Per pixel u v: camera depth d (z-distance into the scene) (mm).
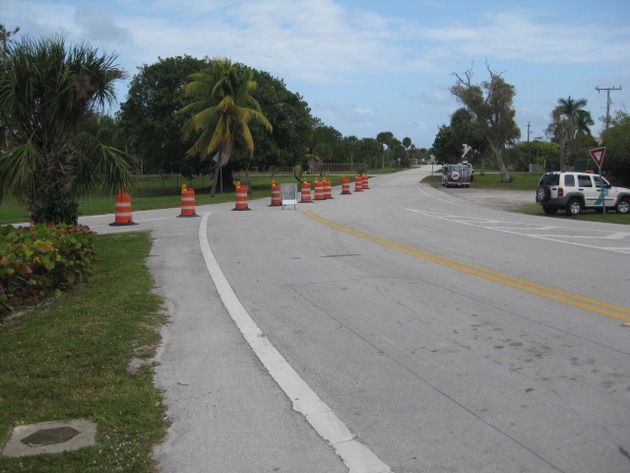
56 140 10734
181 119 47531
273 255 12219
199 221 19938
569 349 5910
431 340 6273
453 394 4840
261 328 6859
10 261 6918
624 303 7793
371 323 6965
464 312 7395
